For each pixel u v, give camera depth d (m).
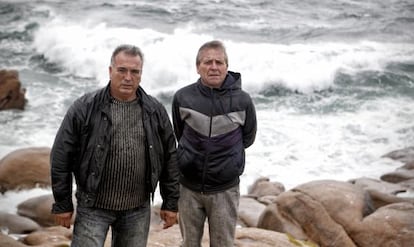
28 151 8.65
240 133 3.64
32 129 10.94
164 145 3.37
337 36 18.41
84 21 18.28
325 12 22.31
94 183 3.12
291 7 22.88
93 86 14.17
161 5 21.28
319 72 14.66
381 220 5.90
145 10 20.33
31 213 7.29
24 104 12.17
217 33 17.73
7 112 11.75
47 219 7.15
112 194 3.19
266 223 6.64
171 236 5.57
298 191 6.52
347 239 5.94
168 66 14.69
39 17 18.77
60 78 14.59
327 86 14.27
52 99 12.84
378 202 7.64
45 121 11.43
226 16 20.19
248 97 3.64
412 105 13.03
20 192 8.16
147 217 3.42
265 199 8.14
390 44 17.69
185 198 3.73
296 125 11.76
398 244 5.63
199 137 3.55
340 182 6.74
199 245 3.86
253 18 20.30
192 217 3.75
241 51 15.53
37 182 8.27
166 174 3.43
